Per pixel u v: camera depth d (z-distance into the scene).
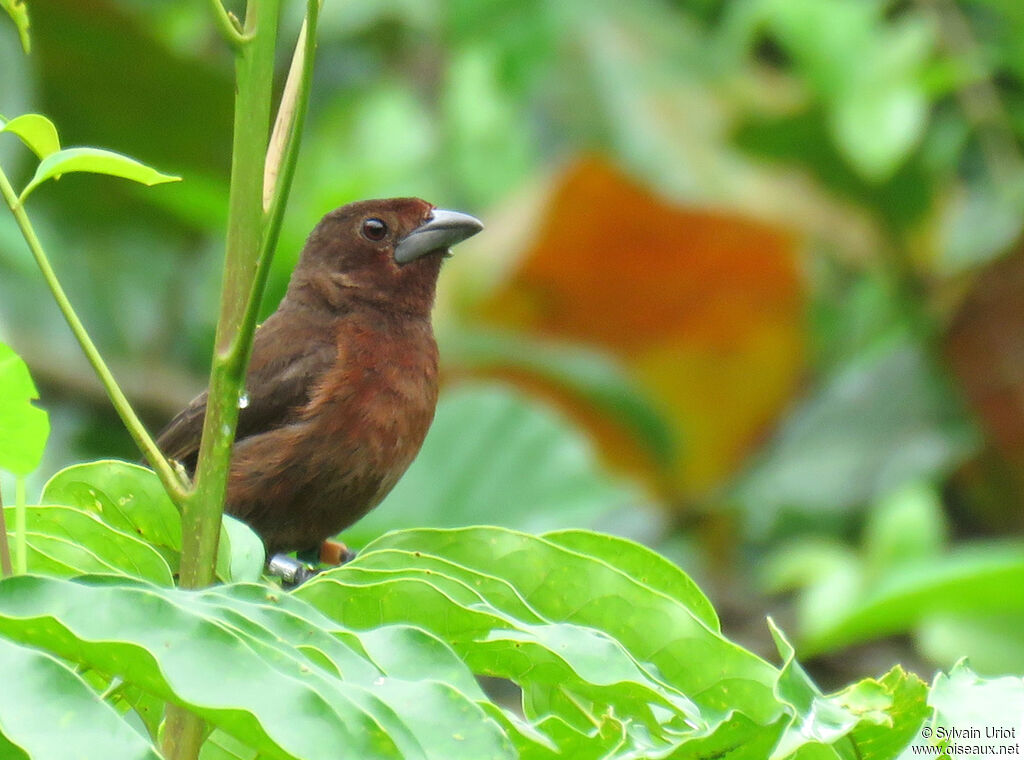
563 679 4.12
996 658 9.57
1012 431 12.19
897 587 8.48
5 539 3.83
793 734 3.56
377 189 12.05
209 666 3.10
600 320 12.47
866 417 12.36
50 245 11.33
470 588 4.09
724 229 11.91
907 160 12.20
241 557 4.62
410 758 3.10
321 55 13.33
